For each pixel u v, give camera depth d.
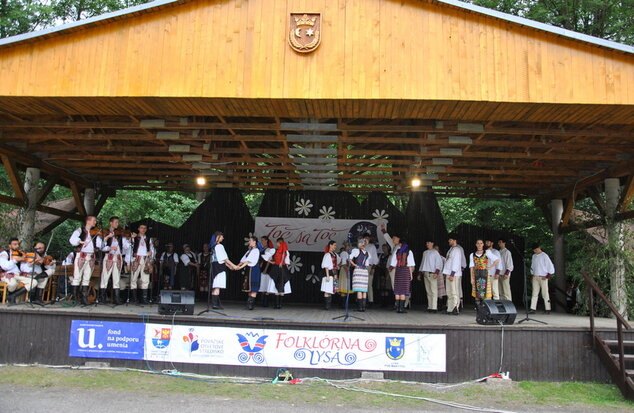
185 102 7.83
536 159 11.61
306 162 11.84
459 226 15.41
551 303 14.30
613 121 8.30
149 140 10.72
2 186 17.20
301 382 7.86
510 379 8.05
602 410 6.93
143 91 7.60
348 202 15.30
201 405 6.61
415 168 12.38
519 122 9.60
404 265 10.88
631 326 8.62
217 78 7.57
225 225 15.53
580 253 12.93
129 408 6.41
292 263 14.95
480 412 6.71
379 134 11.15
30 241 12.06
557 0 17.42
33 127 9.70
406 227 15.22
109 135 10.07
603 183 12.77
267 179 14.28
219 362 8.18
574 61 7.52
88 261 9.57
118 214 20.25
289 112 8.23
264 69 7.56
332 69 7.53
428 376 8.07
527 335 8.26
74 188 14.26
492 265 9.73
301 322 8.16
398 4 7.64
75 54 7.75
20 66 7.76
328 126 9.23
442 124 9.14
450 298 10.73
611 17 16.88
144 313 8.49
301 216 15.24
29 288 9.73
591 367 8.24
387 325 8.13
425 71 7.50
